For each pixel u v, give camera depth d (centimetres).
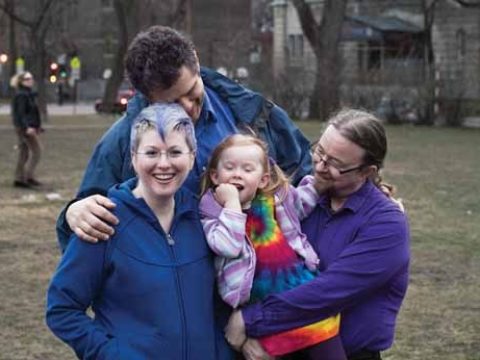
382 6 5900
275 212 338
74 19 7038
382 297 347
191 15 6750
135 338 310
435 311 763
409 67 4138
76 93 6303
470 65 5072
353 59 5675
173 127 314
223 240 321
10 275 885
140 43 336
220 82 380
